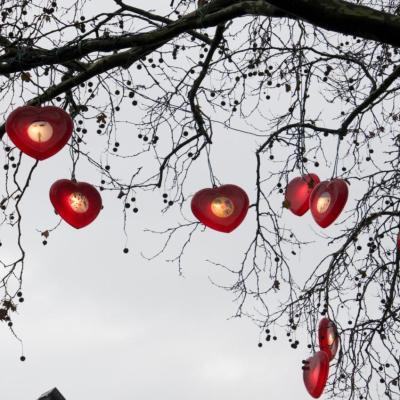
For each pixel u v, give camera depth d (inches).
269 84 343.0
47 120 257.3
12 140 256.5
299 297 360.2
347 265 363.9
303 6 236.1
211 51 321.7
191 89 328.8
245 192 281.9
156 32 283.3
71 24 295.4
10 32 298.7
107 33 290.5
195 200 281.4
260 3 270.2
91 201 289.3
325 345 338.6
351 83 366.9
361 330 357.7
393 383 358.3
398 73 302.5
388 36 234.8
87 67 310.0
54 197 286.8
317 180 318.7
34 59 285.7
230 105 354.6
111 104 335.9
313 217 276.1
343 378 360.2
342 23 235.6
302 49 335.6
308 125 316.8
